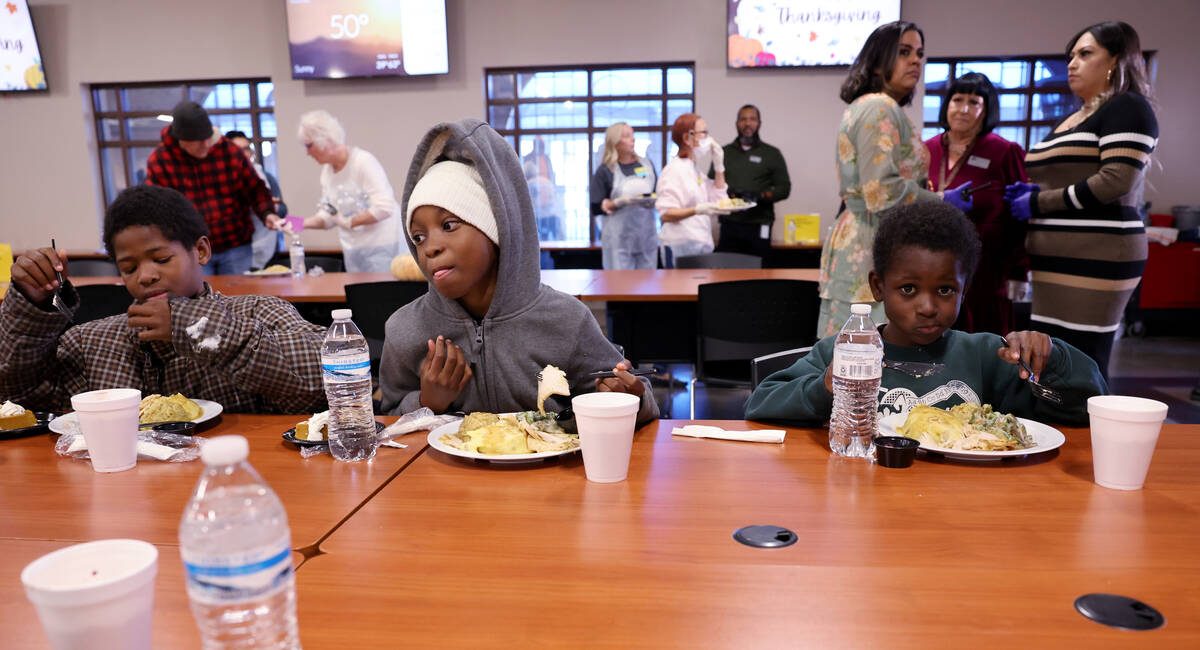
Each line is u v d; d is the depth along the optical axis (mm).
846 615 689
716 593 734
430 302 1468
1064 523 893
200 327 1360
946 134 3070
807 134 6246
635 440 1271
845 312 2434
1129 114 2402
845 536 863
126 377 1560
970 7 5973
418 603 721
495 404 1469
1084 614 684
